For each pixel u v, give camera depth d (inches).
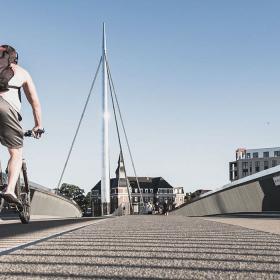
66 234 188.1
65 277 80.0
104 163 2306.8
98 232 200.5
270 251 122.3
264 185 624.7
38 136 173.5
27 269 89.7
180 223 306.0
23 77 156.9
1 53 151.5
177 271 87.3
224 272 86.3
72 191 6156.5
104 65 2491.4
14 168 156.5
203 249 126.4
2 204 164.9
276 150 5265.8
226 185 858.8
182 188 6638.8
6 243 148.6
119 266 94.0
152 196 6501.0
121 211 2738.7
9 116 151.2
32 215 780.6
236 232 202.2
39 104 166.2
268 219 419.2
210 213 1086.4
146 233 193.3
